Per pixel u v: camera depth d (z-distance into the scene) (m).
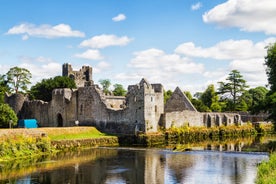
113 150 84.19
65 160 70.44
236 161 68.56
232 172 59.00
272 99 80.75
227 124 133.62
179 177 56.09
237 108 174.38
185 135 107.94
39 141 79.19
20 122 112.88
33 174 58.16
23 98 132.38
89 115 111.31
